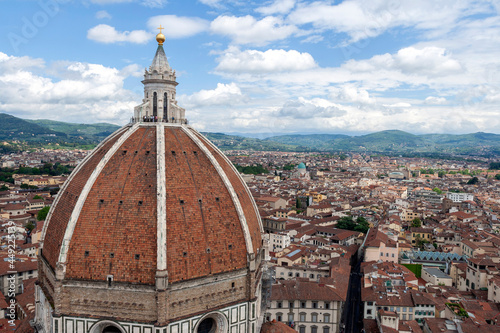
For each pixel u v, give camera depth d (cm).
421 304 15588
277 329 9150
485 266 18312
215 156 9281
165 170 7719
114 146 8175
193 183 7925
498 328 13275
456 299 16675
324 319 15462
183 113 9519
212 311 7475
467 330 13212
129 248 7075
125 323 6988
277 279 17462
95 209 7400
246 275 7962
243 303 7938
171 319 6994
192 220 7500
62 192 8625
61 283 7062
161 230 7006
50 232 8275
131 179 7669
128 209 7338
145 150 8150
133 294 6981
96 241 7169
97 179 7725
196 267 7300
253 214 9488
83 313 7131
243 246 8019
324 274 18962
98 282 7012
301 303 15462
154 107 9244
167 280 6844
